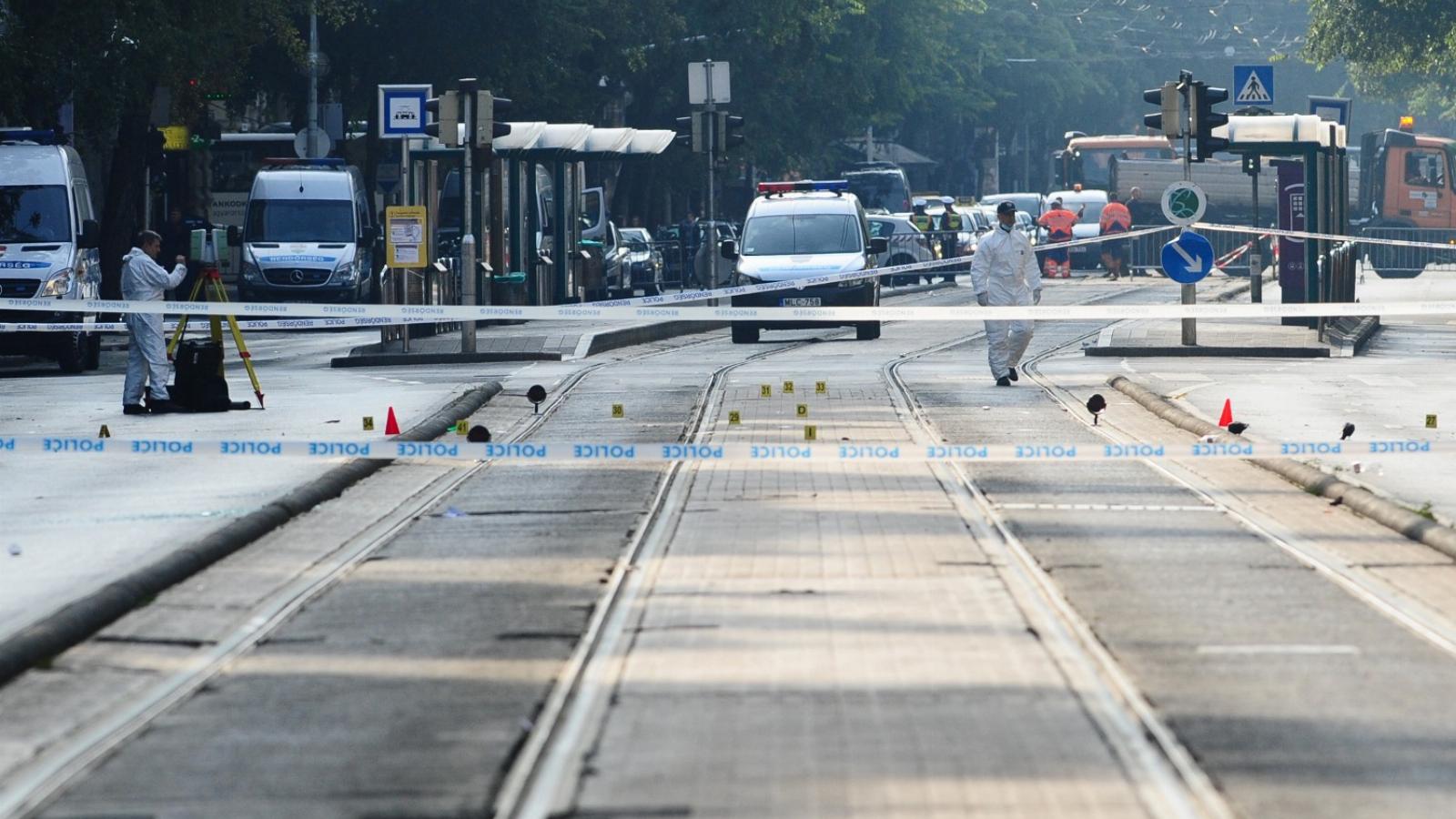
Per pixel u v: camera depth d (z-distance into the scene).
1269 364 92.44
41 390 88.00
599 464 55.56
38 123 132.75
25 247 103.62
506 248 131.50
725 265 178.62
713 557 39.81
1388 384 80.56
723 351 108.00
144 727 26.73
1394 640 31.69
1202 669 29.53
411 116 105.19
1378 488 48.53
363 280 158.00
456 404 71.69
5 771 24.75
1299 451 48.19
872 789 23.20
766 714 26.83
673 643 31.59
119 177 146.12
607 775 23.98
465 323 102.06
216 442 49.59
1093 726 26.03
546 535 43.00
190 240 154.25
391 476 53.66
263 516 44.25
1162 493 48.97
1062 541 41.59
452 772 24.17
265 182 158.38
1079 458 53.81
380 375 92.56
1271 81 130.62
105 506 48.00
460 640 32.16
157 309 70.62
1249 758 24.48
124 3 123.19
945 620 33.22
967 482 51.00
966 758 24.50
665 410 71.12
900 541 41.56
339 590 36.94
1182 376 84.81
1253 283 122.88
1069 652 30.69
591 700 27.97
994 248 80.38
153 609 35.09
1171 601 35.00
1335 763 24.25
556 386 82.88
